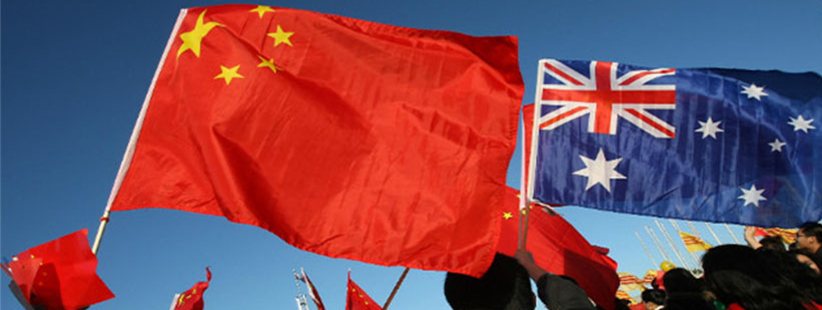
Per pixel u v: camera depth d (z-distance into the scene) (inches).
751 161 286.4
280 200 221.1
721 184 281.3
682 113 291.6
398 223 216.1
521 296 137.6
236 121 234.4
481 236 213.2
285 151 230.1
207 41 251.8
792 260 194.5
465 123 232.2
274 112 237.3
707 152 285.7
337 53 251.1
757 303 154.6
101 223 212.2
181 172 226.4
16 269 176.2
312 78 245.4
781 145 290.2
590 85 295.9
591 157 283.3
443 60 246.5
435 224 215.5
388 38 254.1
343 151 230.5
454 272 144.9
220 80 243.4
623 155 283.7
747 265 161.5
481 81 238.5
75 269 178.4
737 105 294.7
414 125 233.3
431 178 223.1
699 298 175.3
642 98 292.7
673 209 276.8
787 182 284.8
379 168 226.2
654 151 284.5
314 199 221.8
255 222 216.7
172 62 247.0
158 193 222.1
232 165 226.4
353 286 349.7
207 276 316.8
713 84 298.2
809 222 272.7
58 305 175.6
